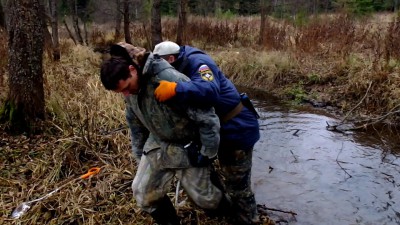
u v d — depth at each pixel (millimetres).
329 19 12586
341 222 3385
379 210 3553
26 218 3152
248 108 2748
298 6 15781
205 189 2656
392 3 20219
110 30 21000
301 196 3797
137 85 2350
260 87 8664
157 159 2602
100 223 3092
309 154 4770
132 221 3117
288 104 7289
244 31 13805
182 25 12234
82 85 6305
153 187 2641
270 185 4012
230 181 2916
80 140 4312
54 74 6945
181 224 3125
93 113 4957
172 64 2564
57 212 3232
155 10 10250
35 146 4344
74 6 16516
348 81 7262
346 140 5238
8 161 4051
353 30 8883
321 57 8711
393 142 5156
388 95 6301
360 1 14625
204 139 2443
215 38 12875
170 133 2510
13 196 3479
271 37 10586
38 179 3746
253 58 9484
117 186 3572
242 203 2988
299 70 8414
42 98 4734
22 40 4441
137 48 2357
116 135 4609
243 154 2775
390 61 6984
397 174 4223
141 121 2600
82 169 3936
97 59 10602
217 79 2510
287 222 3381
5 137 4473
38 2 4508
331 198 3760
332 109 6781
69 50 10703
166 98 2250
